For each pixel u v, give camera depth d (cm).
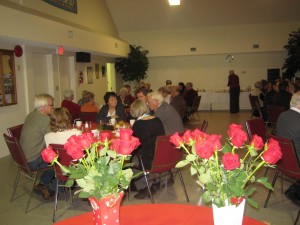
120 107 498
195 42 1207
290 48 1060
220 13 1116
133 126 343
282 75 1132
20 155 321
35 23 563
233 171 111
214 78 1245
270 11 1087
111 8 1110
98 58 1038
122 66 1190
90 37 811
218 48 1195
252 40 1166
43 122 346
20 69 614
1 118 559
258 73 1207
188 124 868
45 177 357
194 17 1144
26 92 630
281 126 314
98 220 119
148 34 1227
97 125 442
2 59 555
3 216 321
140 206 161
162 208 158
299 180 306
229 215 113
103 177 114
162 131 344
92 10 945
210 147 107
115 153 119
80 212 326
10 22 492
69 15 782
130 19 1169
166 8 1109
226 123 868
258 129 375
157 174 377
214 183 113
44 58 733
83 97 609
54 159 120
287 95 624
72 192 368
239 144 111
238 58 1214
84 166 119
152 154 333
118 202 121
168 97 689
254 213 315
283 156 288
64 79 818
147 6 1107
